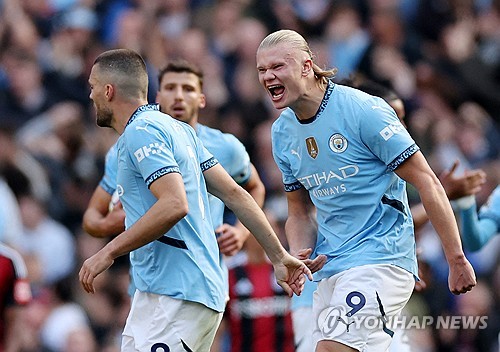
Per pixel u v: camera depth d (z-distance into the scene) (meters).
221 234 20.42
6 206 24.59
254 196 21.64
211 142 21.02
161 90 21.16
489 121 40.56
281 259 17.02
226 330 25.77
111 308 31.08
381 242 17.23
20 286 23.27
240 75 38.03
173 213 15.81
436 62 41.03
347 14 41.03
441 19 43.38
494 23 43.31
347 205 17.44
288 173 18.22
